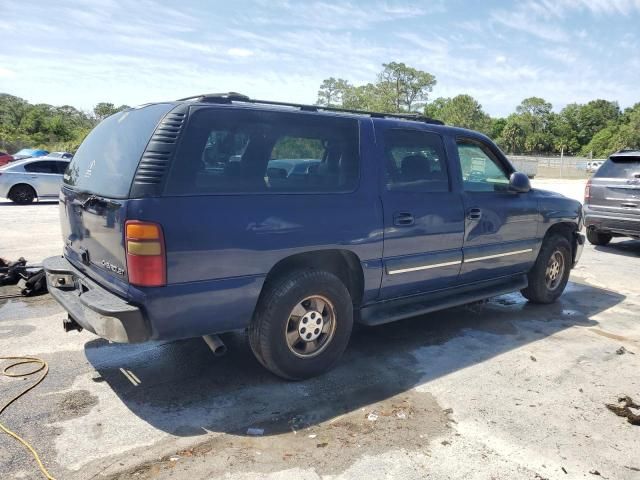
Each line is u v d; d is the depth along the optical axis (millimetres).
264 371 3896
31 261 7156
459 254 4594
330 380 3779
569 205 5902
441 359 4238
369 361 4156
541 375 3971
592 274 7672
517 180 4988
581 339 4805
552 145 105562
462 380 3838
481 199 4781
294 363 3615
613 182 9078
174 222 2959
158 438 2957
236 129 3281
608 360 4301
